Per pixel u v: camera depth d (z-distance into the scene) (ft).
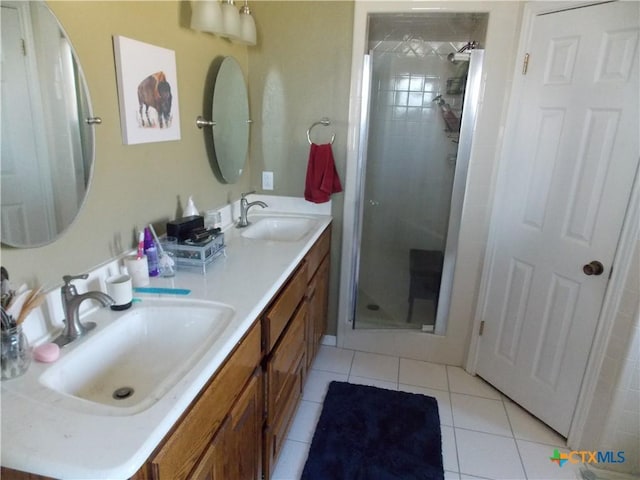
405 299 8.44
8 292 2.92
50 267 3.62
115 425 2.46
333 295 8.50
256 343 4.25
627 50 5.09
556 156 6.03
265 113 7.72
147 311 4.00
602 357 5.60
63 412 2.56
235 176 7.31
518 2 6.36
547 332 6.44
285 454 5.89
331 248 8.22
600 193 5.49
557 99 5.95
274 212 8.17
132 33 4.40
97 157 4.07
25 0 3.14
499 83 6.69
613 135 5.28
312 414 6.70
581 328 5.90
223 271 4.94
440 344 8.20
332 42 7.16
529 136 6.42
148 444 2.35
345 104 7.41
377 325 8.54
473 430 6.46
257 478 4.67
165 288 4.40
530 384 6.79
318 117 7.56
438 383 7.63
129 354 3.85
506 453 6.02
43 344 3.22
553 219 6.16
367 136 7.57
